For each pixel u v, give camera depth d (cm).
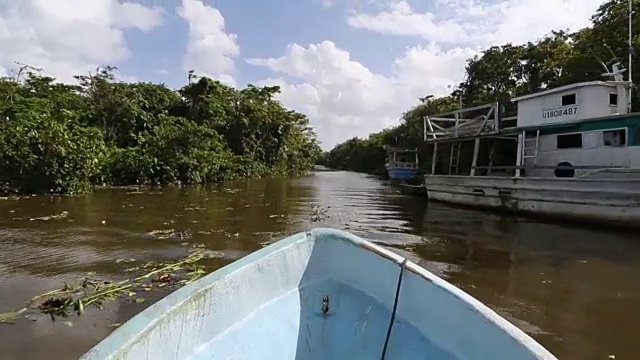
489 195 1295
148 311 199
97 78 3189
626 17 1627
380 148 4822
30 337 422
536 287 605
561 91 1170
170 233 959
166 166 2495
